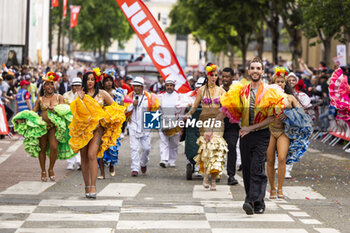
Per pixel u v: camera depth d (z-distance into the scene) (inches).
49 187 568.1
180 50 6008.9
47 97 605.3
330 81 937.5
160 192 553.0
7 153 834.8
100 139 515.2
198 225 414.9
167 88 700.7
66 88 1168.8
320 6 1300.4
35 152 600.4
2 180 604.1
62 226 406.6
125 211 458.6
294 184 607.2
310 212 465.7
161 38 756.6
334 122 1021.8
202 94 581.9
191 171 630.5
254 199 442.3
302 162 793.6
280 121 521.0
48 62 1980.8
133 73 2183.8
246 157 449.4
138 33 758.5
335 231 401.4
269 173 523.5
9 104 1080.2
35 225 407.8
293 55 1894.7
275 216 446.6
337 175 676.7
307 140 535.5
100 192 546.6
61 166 722.2
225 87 610.9
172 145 736.3
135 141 660.1
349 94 935.7
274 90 429.1
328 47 1499.8
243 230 401.1
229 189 573.6
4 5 2341.3
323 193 553.3
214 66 577.3
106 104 538.6
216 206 483.2
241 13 2372.0
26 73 1235.9
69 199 504.4
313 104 1172.5
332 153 905.5
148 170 708.7
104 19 3828.7
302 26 1525.6
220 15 2405.3
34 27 2578.7
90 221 423.2
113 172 661.9
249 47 4589.1
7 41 2352.4
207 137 560.4
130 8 761.0
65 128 592.1
